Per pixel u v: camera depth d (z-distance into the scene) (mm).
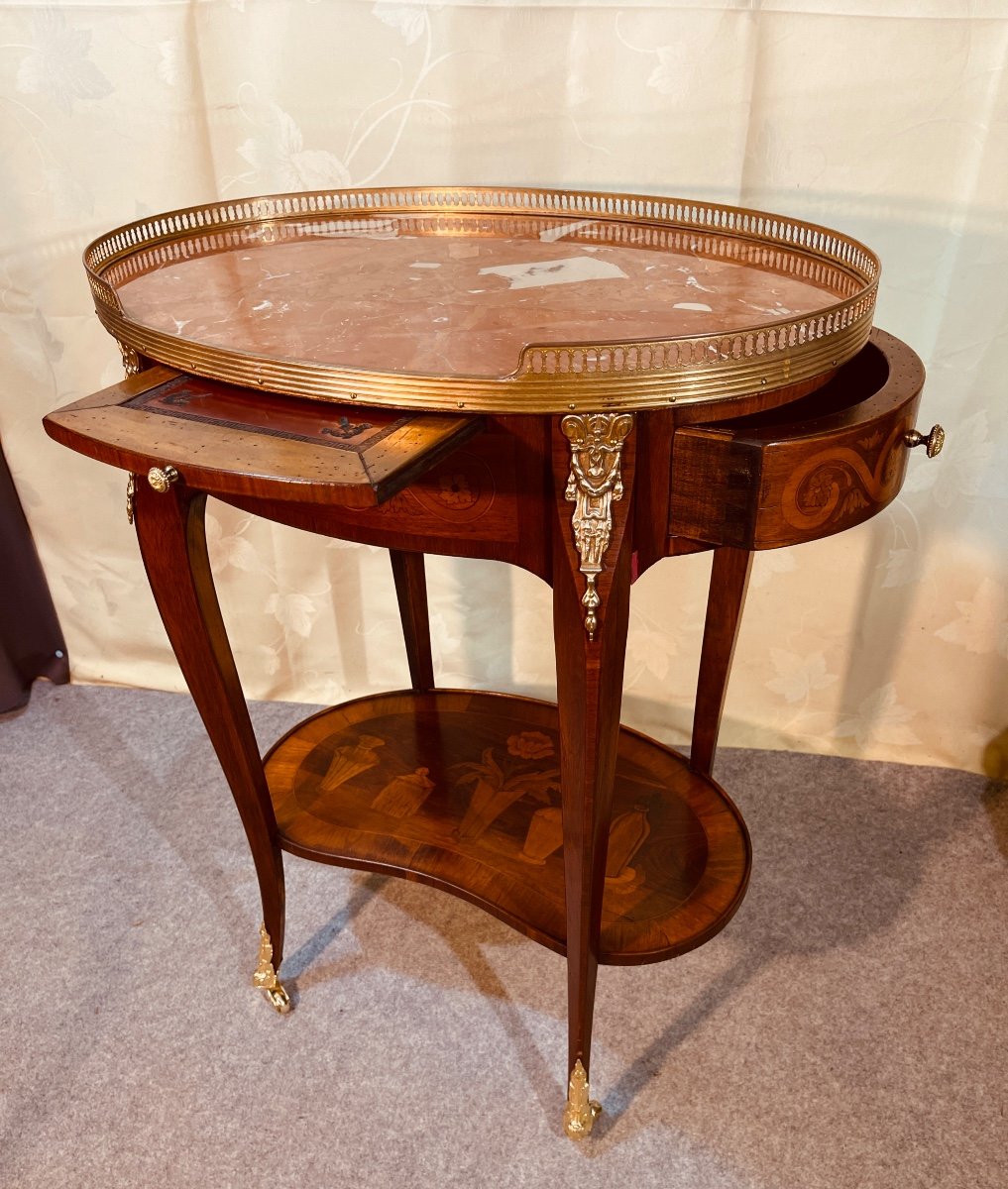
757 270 896
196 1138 987
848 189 1117
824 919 1209
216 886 1281
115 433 698
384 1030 1091
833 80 1061
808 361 677
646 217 1037
